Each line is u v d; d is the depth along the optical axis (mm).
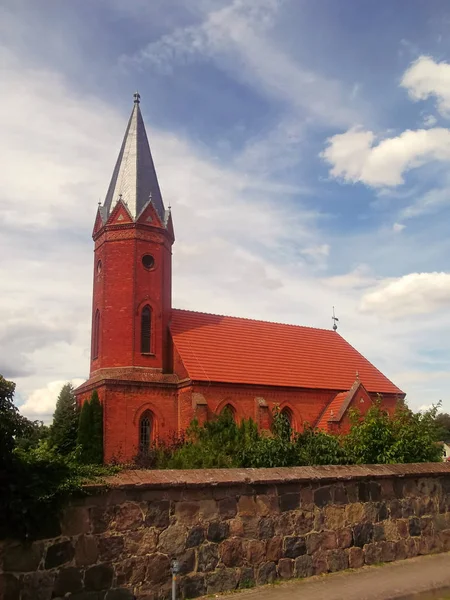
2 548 9234
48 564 9617
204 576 11297
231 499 12000
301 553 12766
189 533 11297
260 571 12055
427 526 15367
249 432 30297
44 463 10031
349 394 44656
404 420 22156
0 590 9086
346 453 20281
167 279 43938
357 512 13984
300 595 11414
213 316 47375
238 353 44844
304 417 44719
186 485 11266
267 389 43031
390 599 11422
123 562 10406
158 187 45406
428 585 12367
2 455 9289
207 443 25781
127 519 10617
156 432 39062
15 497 9211
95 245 44469
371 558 13945
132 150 45156
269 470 12836
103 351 40781
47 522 9633
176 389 40562
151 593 10586
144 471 11273
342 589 11906
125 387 38656
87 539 10109
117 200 43219
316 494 13352
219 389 40500
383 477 14633
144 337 41625
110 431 37406
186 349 42000
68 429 42750
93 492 10203
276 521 12547
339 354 52281
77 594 9820
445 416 81375
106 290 41781
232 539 11820
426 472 15500
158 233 43375
